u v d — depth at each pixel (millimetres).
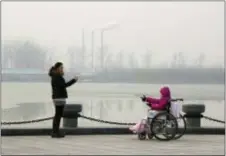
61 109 15523
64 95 15203
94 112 34906
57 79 15109
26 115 30906
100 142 14656
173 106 15133
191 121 17547
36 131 16156
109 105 40656
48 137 15727
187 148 13523
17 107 35250
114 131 16797
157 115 15047
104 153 12555
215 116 32125
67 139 15273
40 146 13688
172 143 14531
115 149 13242
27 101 41312
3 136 15852
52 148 13336
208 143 14586
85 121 28469
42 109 35281
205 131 17047
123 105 41156
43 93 54156
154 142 14750
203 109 17516
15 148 13258
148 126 15234
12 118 28812
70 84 15266
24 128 16188
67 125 16734
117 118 30078
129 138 15703
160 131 15117
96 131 16672
